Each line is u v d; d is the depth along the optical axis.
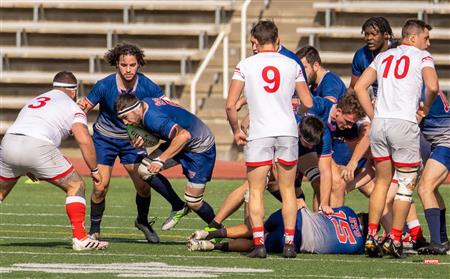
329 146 29.17
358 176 31.14
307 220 27.58
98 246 28.09
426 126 28.98
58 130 27.31
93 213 31.23
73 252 27.50
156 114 28.52
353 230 27.98
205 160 29.77
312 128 27.20
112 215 39.47
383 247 26.72
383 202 26.83
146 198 30.84
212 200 45.00
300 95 26.77
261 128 26.06
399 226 26.77
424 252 27.86
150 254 27.28
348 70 68.19
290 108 26.34
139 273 23.28
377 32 32.59
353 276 23.20
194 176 29.80
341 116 28.95
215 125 66.12
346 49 69.38
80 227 27.97
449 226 36.19
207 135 29.67
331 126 30.17
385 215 29.45
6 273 23.09
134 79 30.27
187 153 29.64
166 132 28.39
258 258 26.36
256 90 26.12
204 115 66.75
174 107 29.28
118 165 61.44
